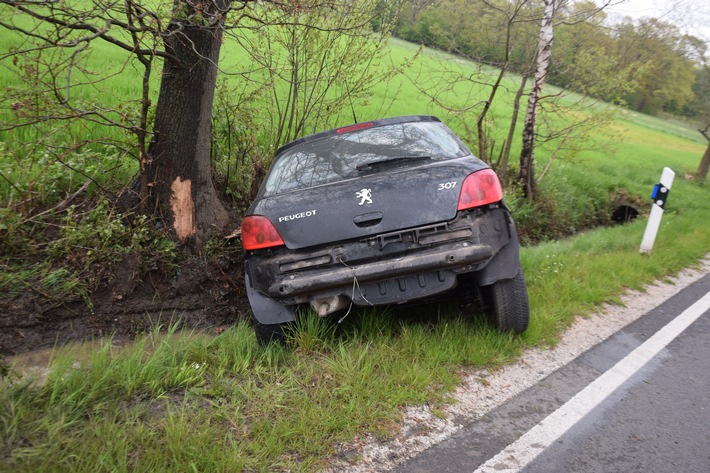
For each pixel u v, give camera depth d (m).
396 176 3.94
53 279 4.84
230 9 4.69
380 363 3.84
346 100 8.13
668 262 7.35
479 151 9.94
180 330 4.88
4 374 3.36
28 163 5.71
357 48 7.48
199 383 3.58
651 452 3.08
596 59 10.73
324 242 3.78
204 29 4.82
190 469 2.69
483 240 3.81
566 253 7.40
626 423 3.39
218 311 5.21
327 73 7.71
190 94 5.40
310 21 6.62
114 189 6.08
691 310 5.65
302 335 4.05
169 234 5.51
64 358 3.76
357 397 3.41
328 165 4.25
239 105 7.23
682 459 3.03
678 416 3.50
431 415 3.38
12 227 5.02
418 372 3.72
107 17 4.32
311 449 2.95
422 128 4.65
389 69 8.10
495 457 3.00
